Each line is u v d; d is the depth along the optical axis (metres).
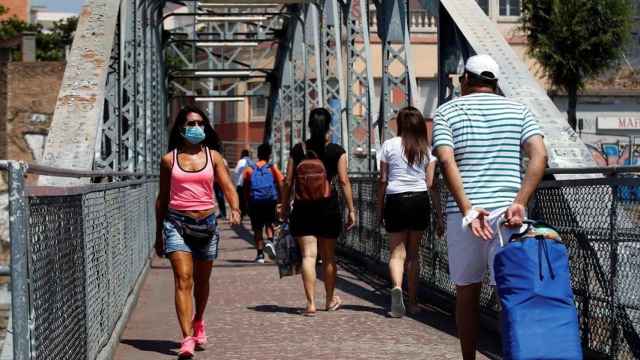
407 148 18.81
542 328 9.52
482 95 11.90
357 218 30.33
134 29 28.11
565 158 16.12
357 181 30.25
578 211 13.66
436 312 19.45
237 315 19.30
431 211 20.84
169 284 24.98
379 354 14.99
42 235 8.98
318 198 19.12
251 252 35.25
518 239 9.94
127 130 27.28
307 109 46.81
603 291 13.05
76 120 16.64
